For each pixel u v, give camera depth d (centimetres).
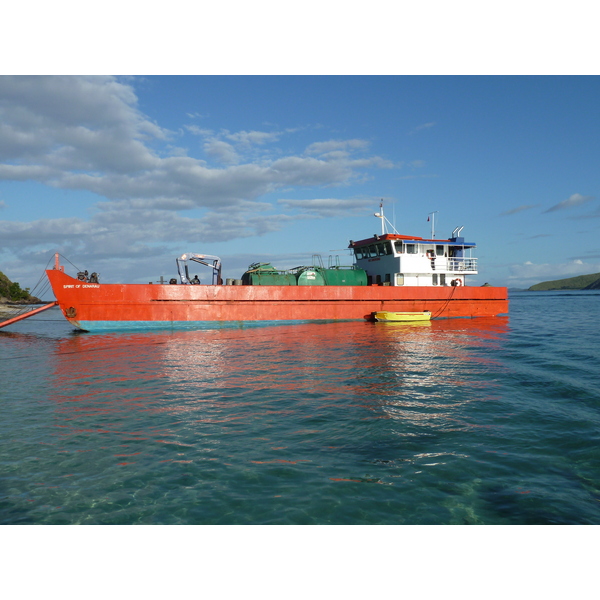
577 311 6312
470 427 1023
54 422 1088
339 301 3653
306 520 634
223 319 3328
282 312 3491
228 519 638
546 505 670
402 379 1551
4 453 884
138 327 3166
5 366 1908
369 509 662
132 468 807
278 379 1566
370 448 898
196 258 3656
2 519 641
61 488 732
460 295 4081
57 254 3097
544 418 1080
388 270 4062
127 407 1220
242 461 834
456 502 680
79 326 3083
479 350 2206
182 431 1012
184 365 1852
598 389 1347
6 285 10019
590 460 829
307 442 935
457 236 4256
